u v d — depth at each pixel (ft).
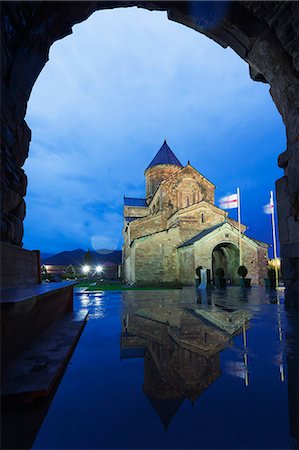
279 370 10.28
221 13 27.12
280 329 17.70
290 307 28.71
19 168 19.47
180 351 12.98
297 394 8.31
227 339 15.14
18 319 11.53
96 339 15.72
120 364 11.33
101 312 27.32
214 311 26.45
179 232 99.91
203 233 95.40
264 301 35.63
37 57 20.40
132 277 103.24
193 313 25.25
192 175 115.24
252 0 25.31
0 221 15.60
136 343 14.64
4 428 6.79
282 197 30.19
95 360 11.91
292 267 28.53
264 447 5.84
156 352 12.89
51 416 7.30
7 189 17.04
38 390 8.11
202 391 8.56
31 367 10.23
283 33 25.38
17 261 18.61
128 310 28.43
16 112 18.40
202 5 27.04
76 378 9.86
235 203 91.04
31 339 13.58
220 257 107.86
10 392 8.00
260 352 12.55
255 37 28.17
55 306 19.75
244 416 7.06
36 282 24.07
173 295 48.42
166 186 113.80
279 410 7.35
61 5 21.42
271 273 66.39
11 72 17.52
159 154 146.00
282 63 27.35
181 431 6.47
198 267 78.28
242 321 20.67
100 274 201.05
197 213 102.73
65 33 23.71
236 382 9.23
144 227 112.06
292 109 27.73
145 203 151.84
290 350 12.82
